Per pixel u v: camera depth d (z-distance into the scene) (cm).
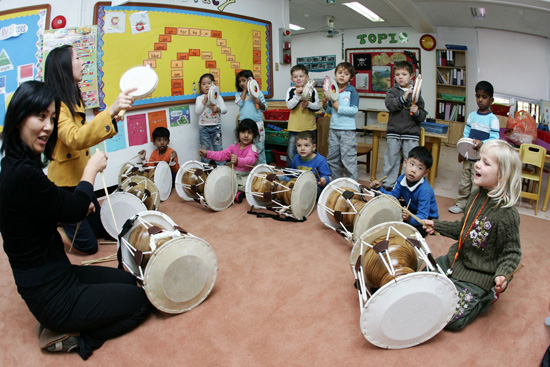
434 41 668
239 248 254
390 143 366
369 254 180
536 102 531
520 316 183
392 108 352
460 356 157
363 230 231
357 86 794
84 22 332
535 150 305
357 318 182
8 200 132
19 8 307
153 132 373
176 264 176
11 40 307
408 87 354
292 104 375
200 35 417
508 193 158
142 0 363
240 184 344
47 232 147
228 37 446
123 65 360
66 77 202
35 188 133
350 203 248
